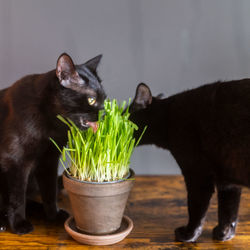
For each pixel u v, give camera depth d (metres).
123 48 1.26
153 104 1.03
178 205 1.10
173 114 0.99
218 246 0.94
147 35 1.25
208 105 0.93
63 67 0.91
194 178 0.96
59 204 1.13
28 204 1.08
